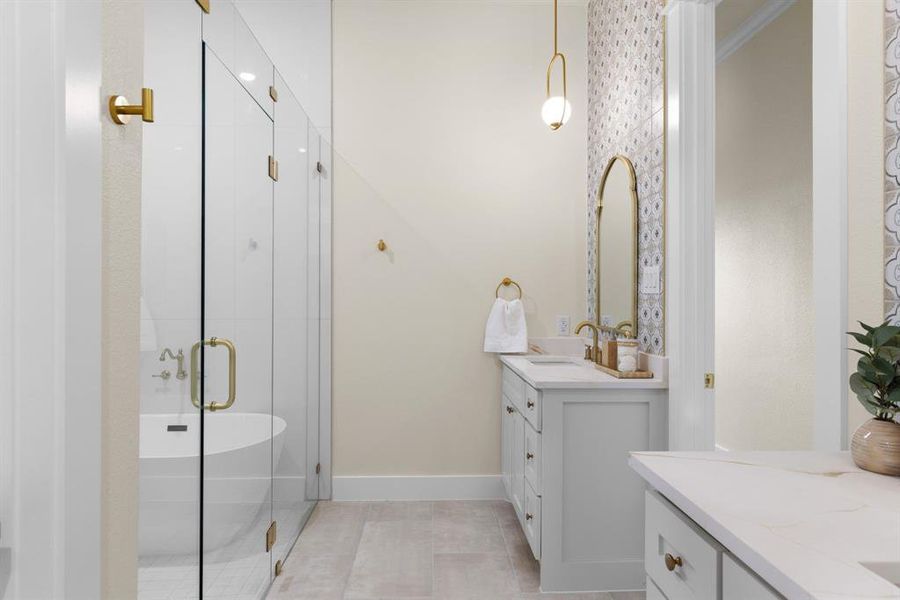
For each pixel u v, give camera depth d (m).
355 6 3.24
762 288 3.22
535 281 3.28
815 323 1.17
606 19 2.95
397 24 3.25
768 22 3.12
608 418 2.17
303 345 2.73
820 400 1.15
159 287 1.28
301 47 3.21
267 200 2.10
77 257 0.79
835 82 1.12
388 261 3.23
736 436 3.46
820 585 0.58
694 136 2.06
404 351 3.23
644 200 2.41
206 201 1.51
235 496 1.78
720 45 3.49
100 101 0.87
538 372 2.42
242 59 1.81
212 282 1.57
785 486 0.88
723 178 3.61
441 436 3.24
